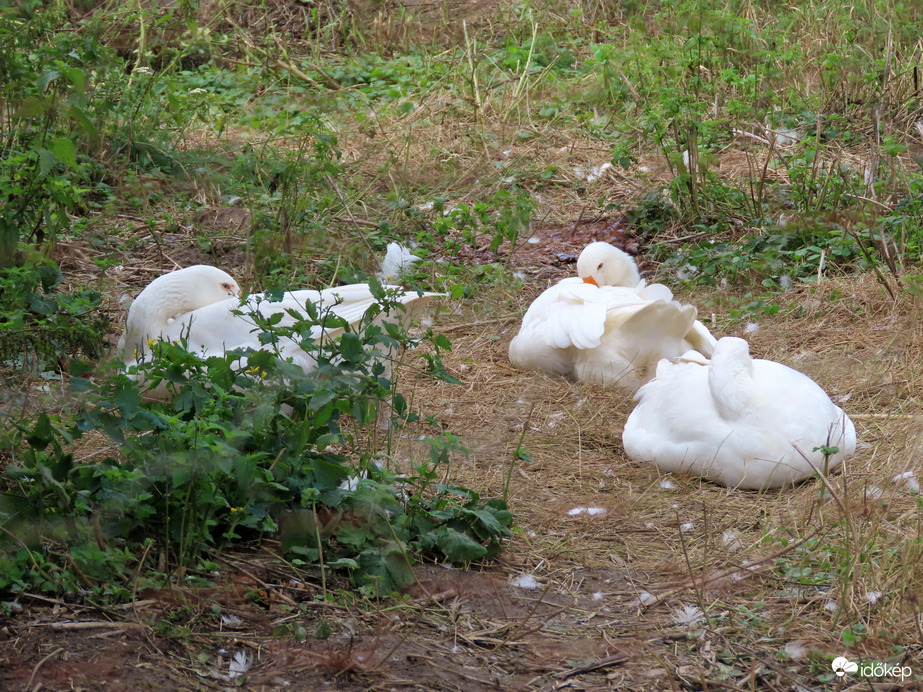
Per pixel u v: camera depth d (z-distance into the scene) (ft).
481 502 19.16
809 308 28.66
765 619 15.71
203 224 34.04
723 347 20.38
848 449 20.57
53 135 21.83
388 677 14.14
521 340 25.88
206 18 55.72
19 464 17.15
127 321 22.04
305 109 47.29
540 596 16.42
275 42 53.98
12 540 15.03
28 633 14.14
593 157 41.68
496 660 14.74
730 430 19.81
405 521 17.12
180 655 14.15
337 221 34.55
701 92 44.16
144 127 38.34
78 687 13.25
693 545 18.02
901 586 16.10
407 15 58.23
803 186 34.30
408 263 29.22
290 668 14.14
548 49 53.01
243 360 20.83
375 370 17.33
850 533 17.72
